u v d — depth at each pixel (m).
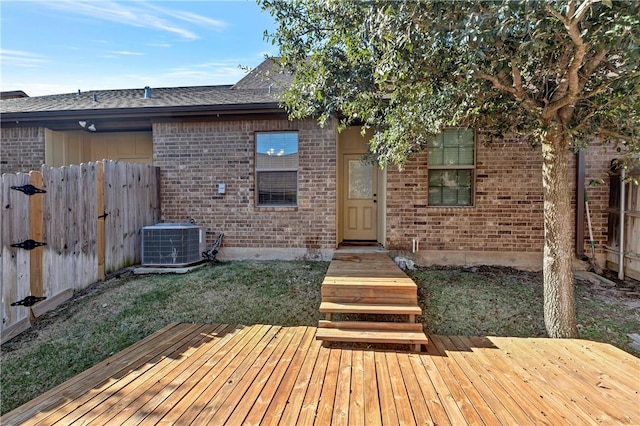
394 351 3.03
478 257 5.88
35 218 3.85
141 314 3.99
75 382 2.46
